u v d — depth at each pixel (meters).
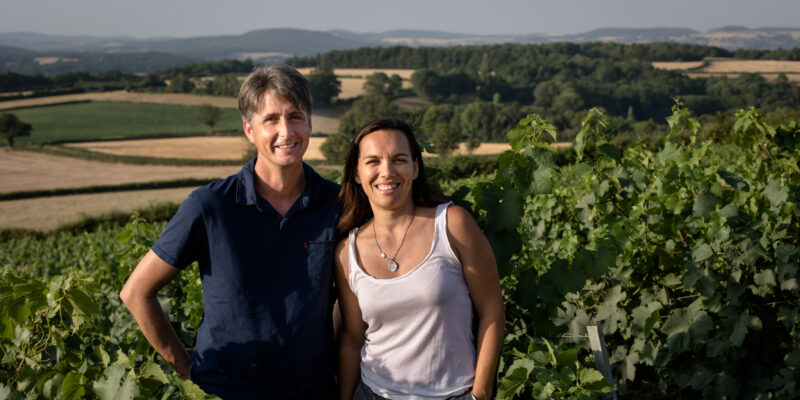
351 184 2.16
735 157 11.85
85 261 11.35
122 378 1.77
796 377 3.31
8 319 2.13
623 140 25.69
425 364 2.05
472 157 27.59
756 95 120.88
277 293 2.08
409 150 2.08
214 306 2.09
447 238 2.04
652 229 3.45
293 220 2.11
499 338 2.09
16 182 60.22
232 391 2.09
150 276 2.11
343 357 2.26
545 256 4.06
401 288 2.02
